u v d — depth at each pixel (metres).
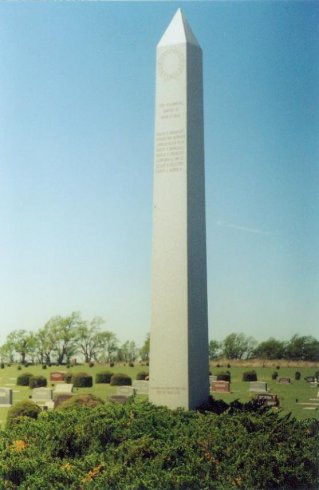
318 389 26.69
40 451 13.30
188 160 17.98
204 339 18.20
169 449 12.71
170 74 18.34
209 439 13.18
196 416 15.73
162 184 18.08
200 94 18.86
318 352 29.12
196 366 17.69
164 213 17.97
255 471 12.05
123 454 12.75
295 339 29.42
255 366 30.38
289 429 14.14
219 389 27.27
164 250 17.88
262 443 12.89
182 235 17.77
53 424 14.67
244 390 27.44
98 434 13.69
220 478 11.92
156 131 18.30
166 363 17.48
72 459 13.07
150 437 13.75
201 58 19.03
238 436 13.37
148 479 11.54
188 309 17.53
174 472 11.97
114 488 11.40
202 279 18.34
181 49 18.34
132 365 37.62
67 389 31.14
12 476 12.01
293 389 26.98
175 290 17.66
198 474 11.98
